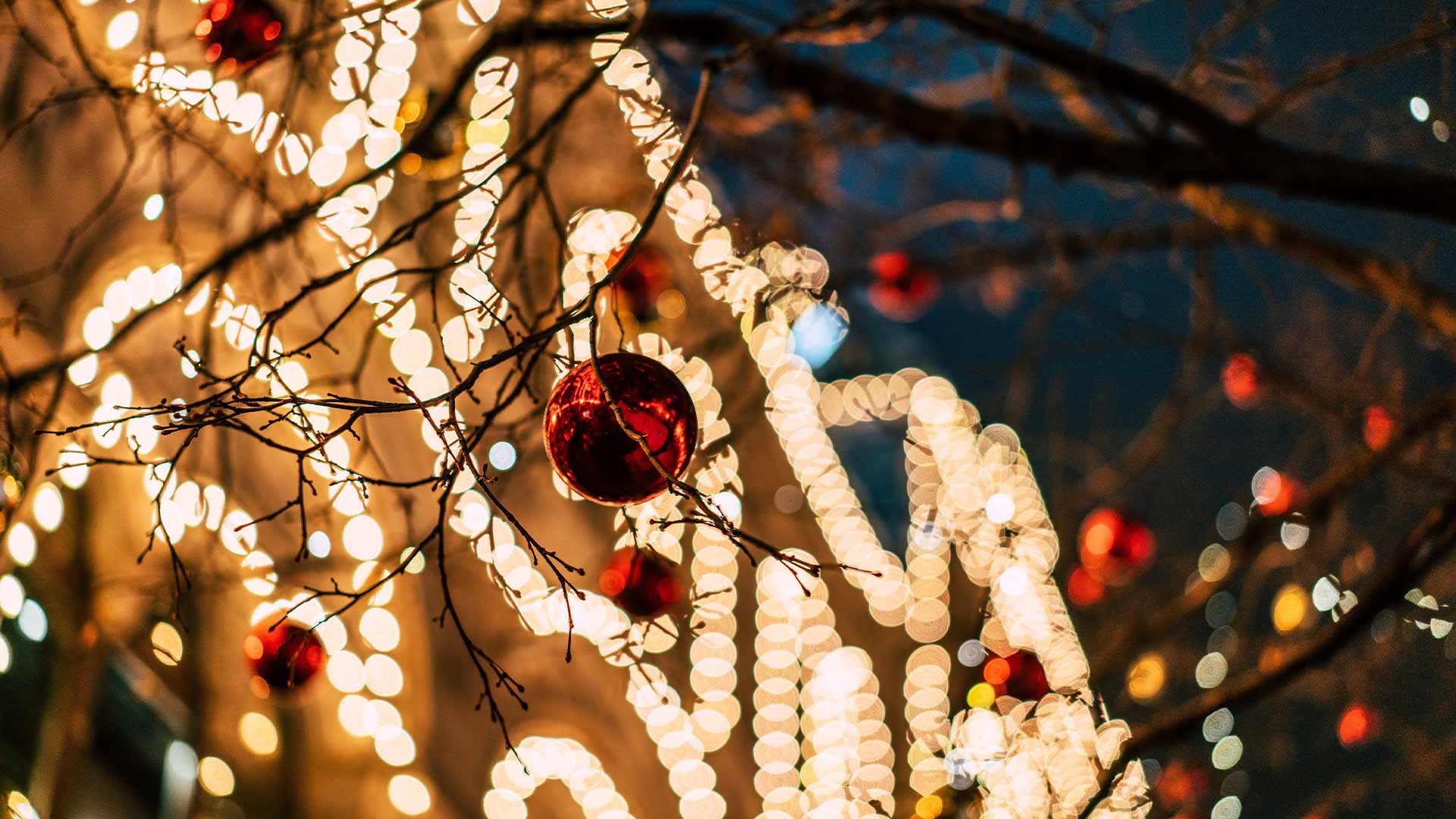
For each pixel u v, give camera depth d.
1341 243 2.98
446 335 2.82
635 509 2.47
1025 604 3.74
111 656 3.16
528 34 2.41
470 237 2.49
